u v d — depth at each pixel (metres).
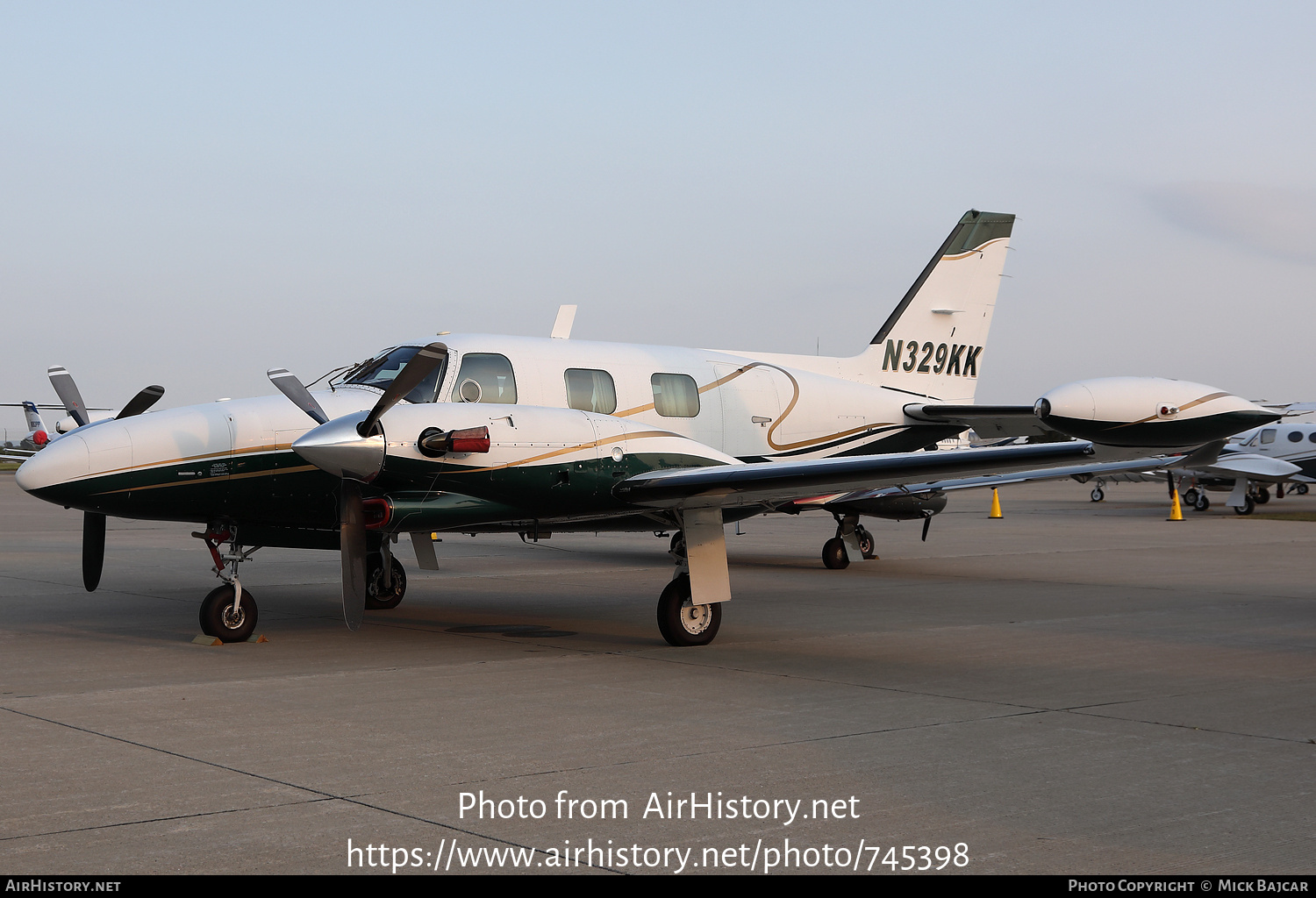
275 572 14.30
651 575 14.18
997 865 3.76
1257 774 4.89
